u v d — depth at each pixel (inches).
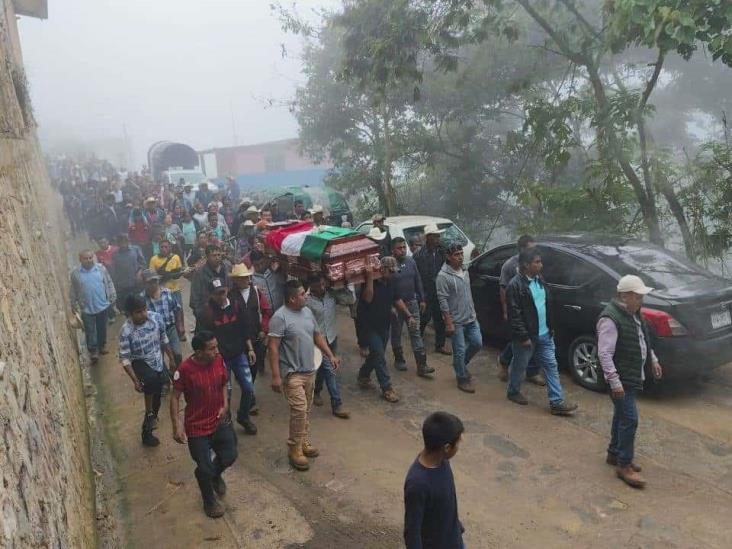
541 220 376.5
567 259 262.1
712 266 334.0
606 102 335.3
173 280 337.4
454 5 361.1
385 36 378.9
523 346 235.8
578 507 174.7
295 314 204.7
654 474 188.7
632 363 179.6
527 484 188.1
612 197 349.7
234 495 189.8
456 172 550.6
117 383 293.3
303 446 210.8
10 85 256.4
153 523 177.0
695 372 226.5
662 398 241.3
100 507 180.7
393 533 167.2
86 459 191.2
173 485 198.4
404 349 327.0
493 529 166.7
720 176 324.5
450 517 114.0
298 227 289.7
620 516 169.2
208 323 220.4
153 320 225.0
